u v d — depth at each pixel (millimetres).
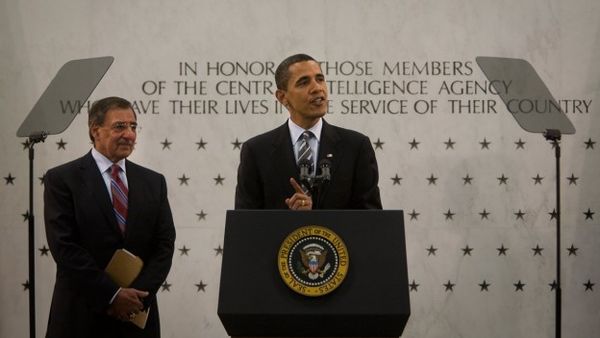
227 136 9938
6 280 9742
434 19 10000
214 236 9867
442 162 9914
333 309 4117
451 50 9984
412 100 9945
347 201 5961
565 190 9906
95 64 9180
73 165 7047
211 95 9945
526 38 10000
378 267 4191
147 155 9891
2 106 9828
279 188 5996
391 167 9906
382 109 9930
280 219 4262
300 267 4176
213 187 9898
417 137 9938
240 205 6035
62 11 9930
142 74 9914
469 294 9820
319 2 9984
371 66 9953
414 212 9898
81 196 6891
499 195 9906
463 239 9867
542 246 9867
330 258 4188
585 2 10000
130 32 9945
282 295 4141
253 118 9938
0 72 9852
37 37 9891
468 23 10000
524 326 9805
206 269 9844
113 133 7027
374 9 9984
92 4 9938
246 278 4168
